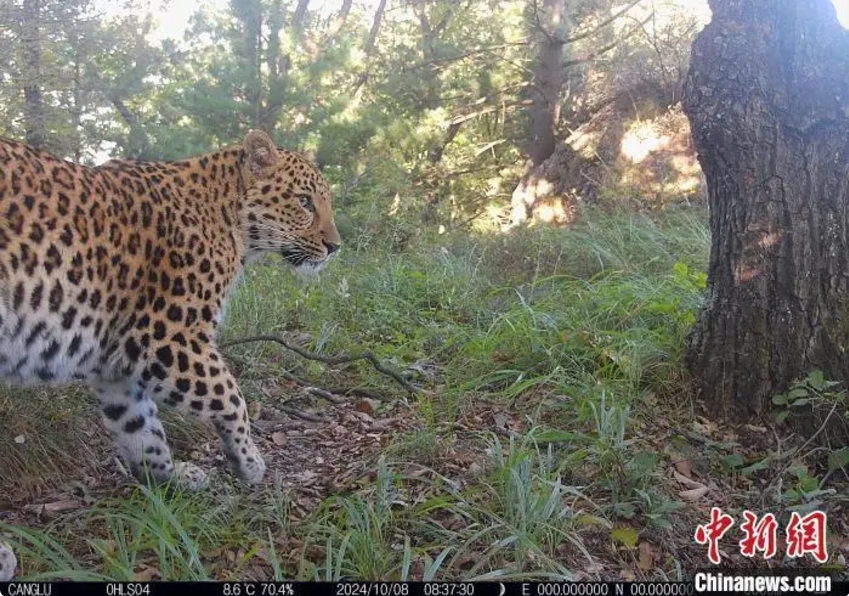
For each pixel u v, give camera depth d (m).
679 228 2.50
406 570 0.89
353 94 4.32
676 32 4.39
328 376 1.54
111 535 1.00
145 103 4.40
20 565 0.92
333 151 3.11
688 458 1.23
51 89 3.35
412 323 1.77
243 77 3.11
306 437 1.33
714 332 1.35
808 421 1.26
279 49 3.18
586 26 4.60
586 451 1.15
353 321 1.75
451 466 1.18
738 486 1.20
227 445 1.11
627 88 3.99
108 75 3.77
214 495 1.11
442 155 4.77
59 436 1.21
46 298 0.98
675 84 3.85
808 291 1.29
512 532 0.96
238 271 1.19
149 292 1.07
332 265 2.02
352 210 2.66
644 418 1.31
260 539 0.98
